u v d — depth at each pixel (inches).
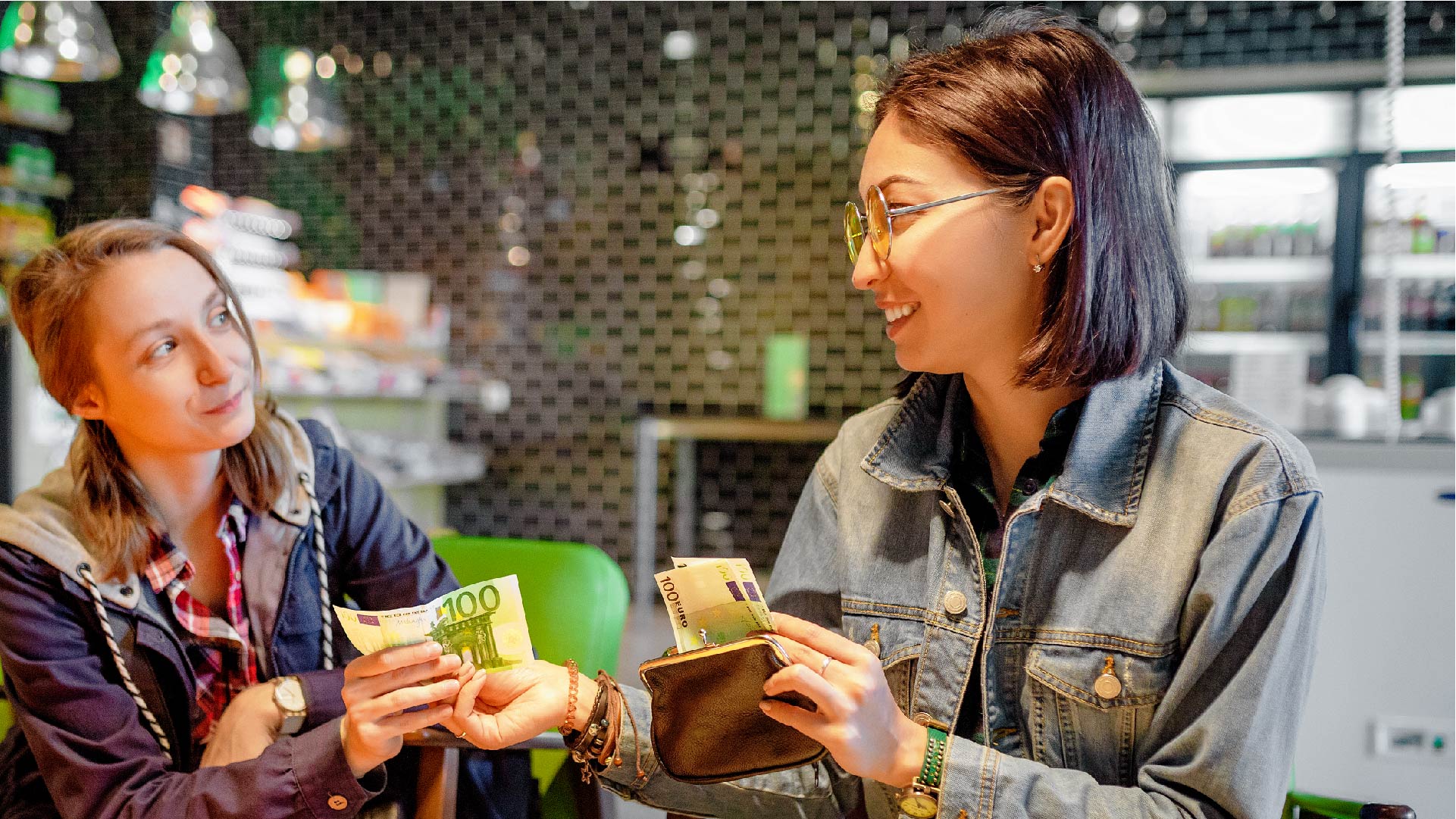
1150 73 194.4
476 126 229.8
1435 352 192.1
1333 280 196.4
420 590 57.7
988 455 45.7
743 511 215.3
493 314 231.0
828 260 213.0
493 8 226.8
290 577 53.5
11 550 46.3
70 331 45.2
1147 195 39.4
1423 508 86.4
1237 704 36.1
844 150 210.8
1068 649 39.6
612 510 223.9
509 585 42.6
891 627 44.3
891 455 45.0
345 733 42.4
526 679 44.3
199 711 51.7
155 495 50.4
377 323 194.1
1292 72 188.5
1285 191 200.1
